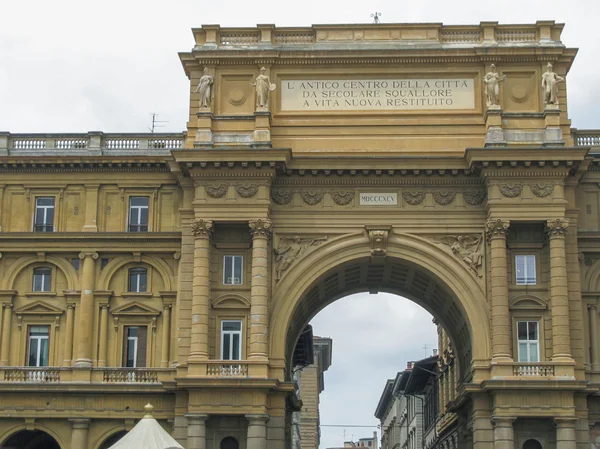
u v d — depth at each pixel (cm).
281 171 5853
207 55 6006
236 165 5769
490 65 5972
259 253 5719
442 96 6016
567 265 5791
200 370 5572
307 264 5822
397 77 6053
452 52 5972
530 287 5750
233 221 5766
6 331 5991
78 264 6069
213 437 5562
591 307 5888
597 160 5966
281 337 5738
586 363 5788
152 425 4109
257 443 5459
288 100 6041
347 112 6012
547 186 5741
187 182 5941
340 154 5947
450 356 8188
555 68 6012
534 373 5528
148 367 5859
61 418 5772
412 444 11894
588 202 6003
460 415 6388
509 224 5703
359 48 6028
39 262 6081
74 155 6106
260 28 6094
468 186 5891
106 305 5991
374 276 6366
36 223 6141
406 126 5988
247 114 5953
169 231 6044
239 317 5778
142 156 6072
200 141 5841
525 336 5738
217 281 5822
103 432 5769
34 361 5991
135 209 6144
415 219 5859
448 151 5931
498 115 5838
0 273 6059
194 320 5659
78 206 6134
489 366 5628
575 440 5453
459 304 5825
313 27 6112
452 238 5856
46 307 6012
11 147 6275
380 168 5828
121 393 5762
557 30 6047
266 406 5556
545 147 5675
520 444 5512
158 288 6022
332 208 5888
